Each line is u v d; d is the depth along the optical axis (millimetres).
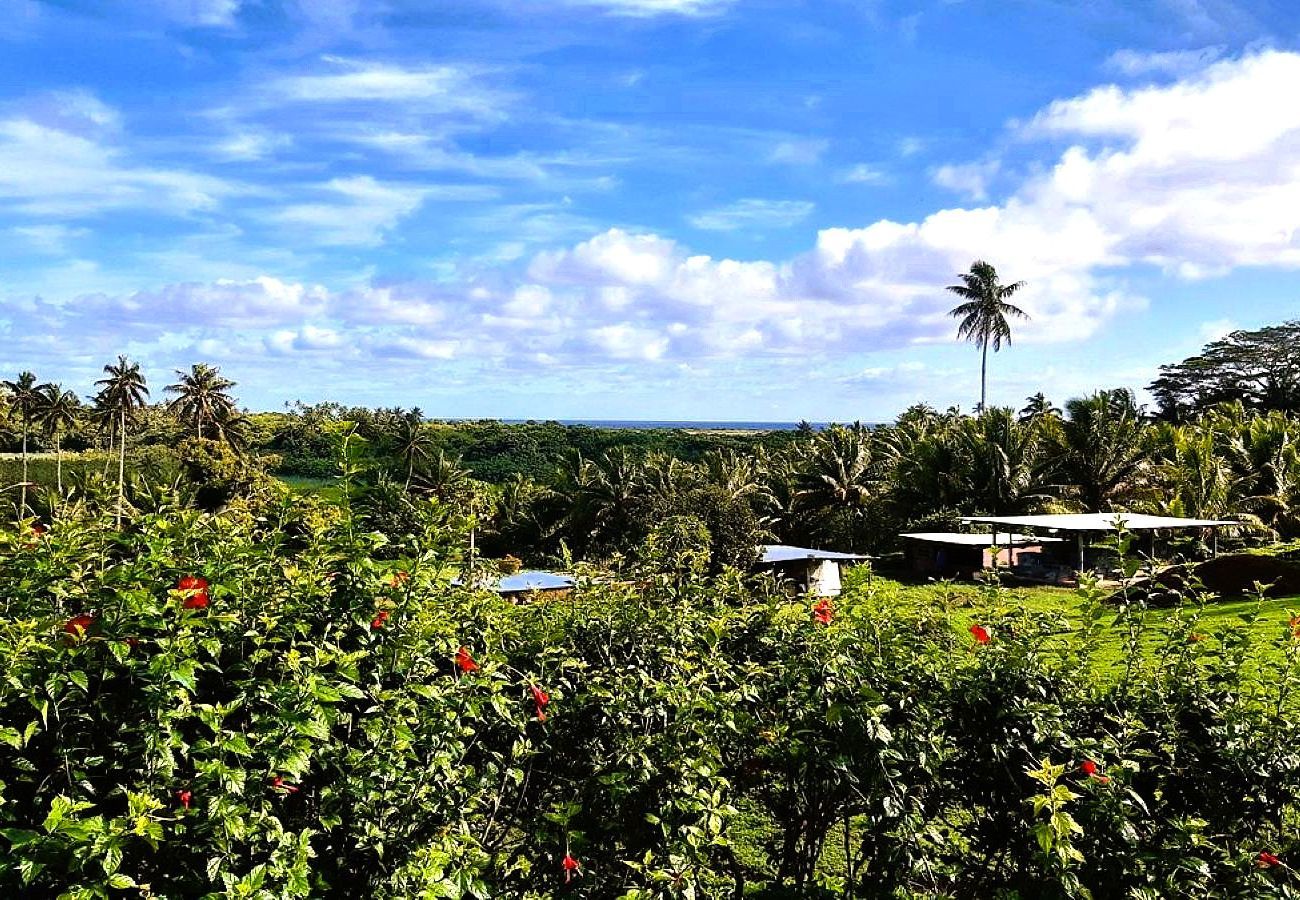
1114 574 3920
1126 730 3430
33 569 2797
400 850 2818
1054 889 3213
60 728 2537
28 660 2441
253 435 69000
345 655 2818
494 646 3635
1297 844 3332
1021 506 35062
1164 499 32219
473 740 3252
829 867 4102
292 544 3363
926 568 32594
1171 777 3508
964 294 55844
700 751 3396
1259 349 58719
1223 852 3242
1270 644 4031
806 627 3834
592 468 41469
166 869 2586
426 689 2975
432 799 2939
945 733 3543
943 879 3566
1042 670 3531
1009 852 3520
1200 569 20281
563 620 3896
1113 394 38031
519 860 3539
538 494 42188
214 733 2680
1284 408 52031
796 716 3605
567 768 3592
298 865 2521
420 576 3191
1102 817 3227
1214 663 3789
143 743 2477
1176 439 33250
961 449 37594
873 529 38062
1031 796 3320
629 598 4098
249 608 3014
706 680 3686
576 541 39250
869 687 3389
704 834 3277
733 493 39656
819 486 41812
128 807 2521
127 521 3209
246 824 2533
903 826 3246
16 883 2309
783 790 3834
